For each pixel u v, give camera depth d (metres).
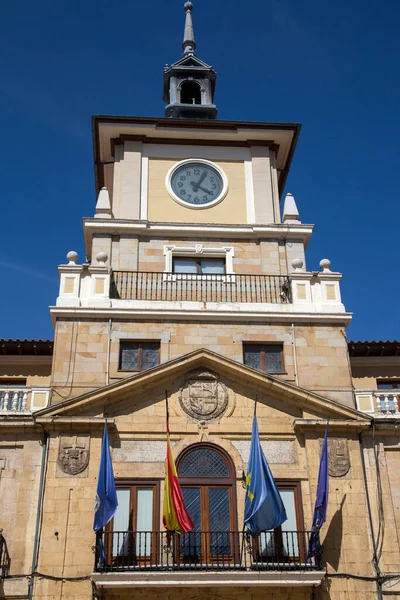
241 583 17.06
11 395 20.11
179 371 19.88
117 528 18.12
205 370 20.08
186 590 17.25
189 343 20.77
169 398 19.66
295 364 20.67
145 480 18.69
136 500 18.47
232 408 19.69
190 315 21.06
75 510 18.05
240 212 25.03
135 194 24.92
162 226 23.83
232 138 26.44
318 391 20.30
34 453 18.88
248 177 25.84
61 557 17.45
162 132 26.08
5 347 23.20
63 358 20.19
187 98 30.53
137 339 20.70
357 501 18.69
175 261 23.62
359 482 18.92
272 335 21.08
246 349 21.03
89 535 17.77
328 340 21.09
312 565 17.55
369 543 18.19
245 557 17.70
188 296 22.39
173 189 25.34
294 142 26.55
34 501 18.27
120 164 25.72
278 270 23.45
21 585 17.23
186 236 23.91
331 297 21.89
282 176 27.88
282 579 17.16
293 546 17.95
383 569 17.92
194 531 17.69
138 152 25.84
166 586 17.00
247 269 23.45
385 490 18.95
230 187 25.53
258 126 26.19
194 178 25.69
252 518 17.59
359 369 23.92
